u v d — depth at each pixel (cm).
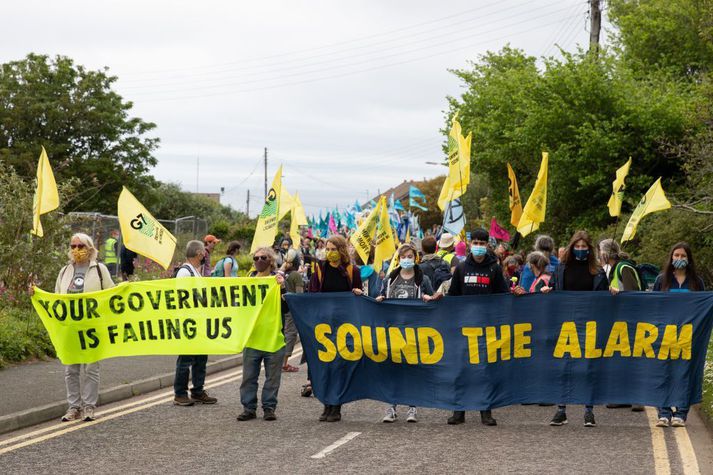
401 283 1075
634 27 3956
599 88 3045
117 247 2620
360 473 765
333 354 1039
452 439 919
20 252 1727
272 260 1077
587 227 3103
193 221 3544
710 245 2467
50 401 1083
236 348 1052
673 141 2919
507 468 781
